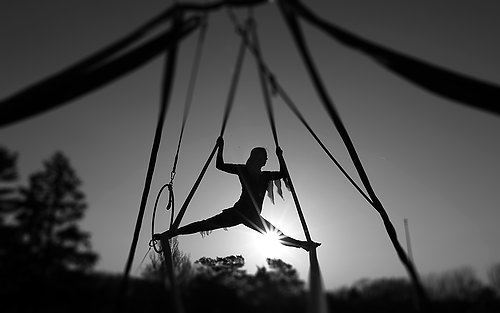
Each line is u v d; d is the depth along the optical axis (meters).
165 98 3.41
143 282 4.82
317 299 3.78
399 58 3.59
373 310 4.48
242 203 6.43
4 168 28.20
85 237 19.06
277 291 4.55
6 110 3.72
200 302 4.47
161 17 3.50
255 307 4.44
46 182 22.47
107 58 3.55
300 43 3.34
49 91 3.63
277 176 6.62
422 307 3.67
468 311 4.36
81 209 21.52
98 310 4.34
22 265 16.28
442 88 3.63
